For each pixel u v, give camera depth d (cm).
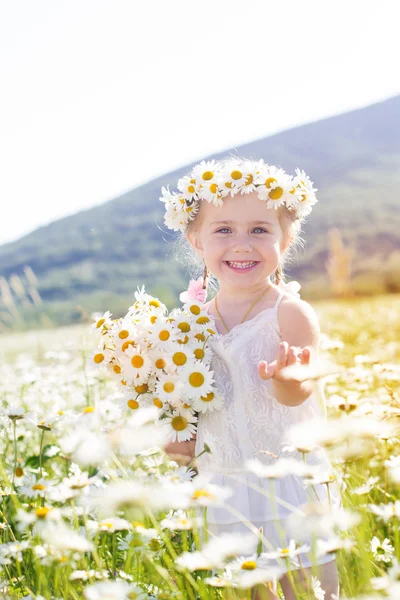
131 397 277
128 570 220
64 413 329
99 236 5075
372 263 3306
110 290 4034
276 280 312
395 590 168
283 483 254
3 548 223
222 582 191
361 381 424
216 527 254
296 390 242
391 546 232
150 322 284
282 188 280
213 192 280
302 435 204
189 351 267
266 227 283
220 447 266
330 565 239
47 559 207
